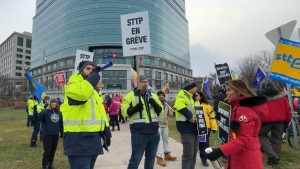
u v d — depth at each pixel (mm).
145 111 4613
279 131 6465
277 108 6344
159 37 90625
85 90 3080
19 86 94062
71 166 3285
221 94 6297
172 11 106750
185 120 4980
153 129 4641
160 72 88062
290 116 6520
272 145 6555
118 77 74438
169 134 11305
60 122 6199
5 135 12008
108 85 73500
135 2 83188
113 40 77625
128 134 11844
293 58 7195
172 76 98562
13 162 6758
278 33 7578
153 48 86562
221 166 5855
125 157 7117
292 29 7348
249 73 45688
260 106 2748
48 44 97562
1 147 8930
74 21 82562
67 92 3117
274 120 6270
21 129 14461
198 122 4887
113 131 13016
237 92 2904
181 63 111500
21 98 81000
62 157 7359
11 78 108938
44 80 95375
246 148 2725
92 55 7875
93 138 3311
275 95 6395
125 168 6020
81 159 3232
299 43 7160
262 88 7164
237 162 2803
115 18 79250
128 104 4688
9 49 137875
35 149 8547
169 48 99125
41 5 107750
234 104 2889
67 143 3248
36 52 109750
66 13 85750
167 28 99125
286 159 6574
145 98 4711
